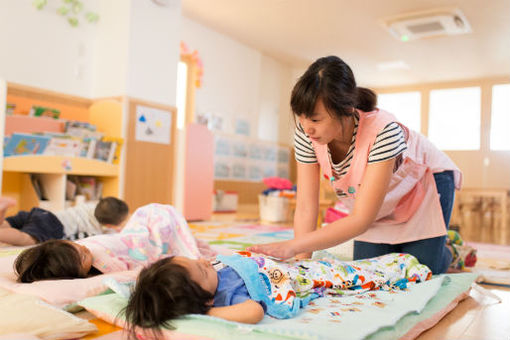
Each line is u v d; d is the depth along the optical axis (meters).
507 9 4.35
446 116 7.01
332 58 1.11
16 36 3.23
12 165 2.82
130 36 3.63
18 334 0.93
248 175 6.41
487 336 1.15
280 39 5.79
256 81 6.46
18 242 2.05
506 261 2.61
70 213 2.29
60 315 1.08
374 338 0.99
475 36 5.05
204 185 4.47
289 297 1.16
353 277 1.40
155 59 3.86
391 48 5.64
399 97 7.36
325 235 1.21
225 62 5.84
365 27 5.05
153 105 3.81
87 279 1.40
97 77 3.79
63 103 3.56
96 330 1.05
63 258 1.44
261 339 0.92
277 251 1.18
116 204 2.26
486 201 6.60
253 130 6.47
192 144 4.31
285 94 7.19
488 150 6.69
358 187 1.36
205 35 5.47
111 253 1.63
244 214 5.59
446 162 1.74
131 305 1.04
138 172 3.67
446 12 4.48
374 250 1.79
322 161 1.40
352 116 1.24
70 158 3.12
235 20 5.21
